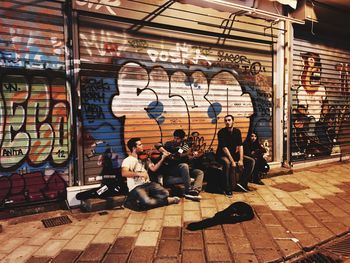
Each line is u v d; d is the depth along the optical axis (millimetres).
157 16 5191
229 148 5328
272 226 3732
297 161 7434
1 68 4000
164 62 5383
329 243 3350
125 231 3572
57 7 4340
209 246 3168
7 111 4070
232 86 6242
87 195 4398
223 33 5977
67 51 4434
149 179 4871
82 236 3430
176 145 5051
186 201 4738
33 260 2863
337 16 7492
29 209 4191
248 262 2844
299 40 7348
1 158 4051
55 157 4418
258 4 6461
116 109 4926
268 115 6828
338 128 8367
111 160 4895
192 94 5734
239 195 5062
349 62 8492
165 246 3170
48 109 4344
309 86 7613
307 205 4535
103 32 4750
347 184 5777
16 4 4055
